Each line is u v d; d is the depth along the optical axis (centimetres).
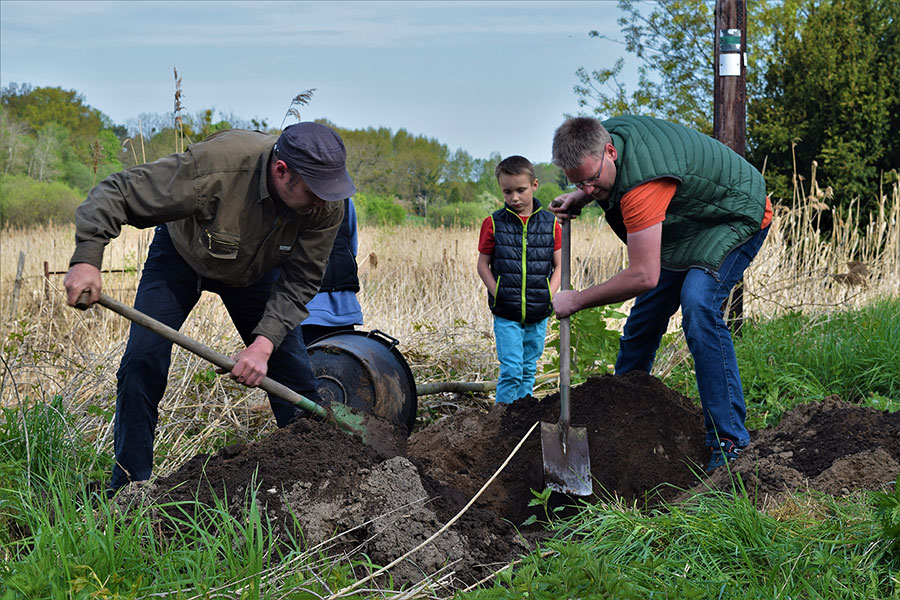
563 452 381
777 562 277
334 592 264
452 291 847
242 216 344
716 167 392
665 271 428
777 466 359
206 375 513
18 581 236
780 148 1411
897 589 256
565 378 390
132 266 862
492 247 521
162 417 481
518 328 518
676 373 576
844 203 1320
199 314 593
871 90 1327
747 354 585
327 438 350
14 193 3180
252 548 270
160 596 250
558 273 531
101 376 508
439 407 575
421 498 328
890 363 551
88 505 289
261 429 504
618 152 374
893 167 1338
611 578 244
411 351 652
